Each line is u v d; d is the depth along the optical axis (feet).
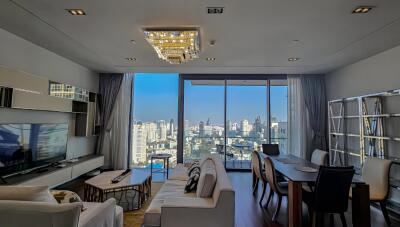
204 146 19.93
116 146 18.89
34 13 8.54
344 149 15.24
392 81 11.90
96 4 7.81
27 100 11.02
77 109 16.37
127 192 13.47
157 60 14.96
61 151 14.16
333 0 7.38
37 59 12.23
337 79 16.97
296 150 18.65
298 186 8.78
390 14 8.29
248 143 20.02
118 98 19.20
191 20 8.91
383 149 12.15
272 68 16.72
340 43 11.32
